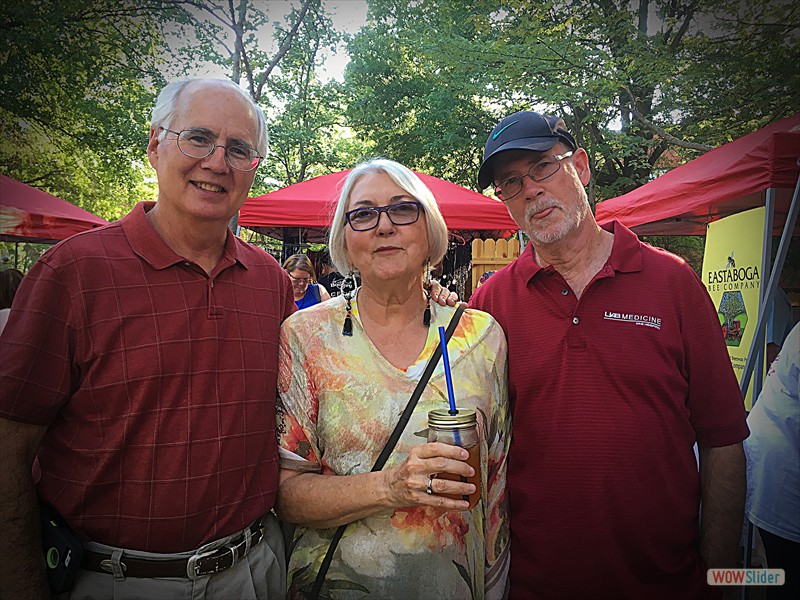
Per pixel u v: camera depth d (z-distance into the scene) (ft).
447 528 4.48
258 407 4.67
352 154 46.88
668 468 4.94
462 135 37.88
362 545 4.38
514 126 5.18
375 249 4.62
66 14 27.09
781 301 9.02
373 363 4.65
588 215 5.30
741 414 5.10
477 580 4.81
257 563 4.66
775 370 6.74
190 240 4.65
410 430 4.42
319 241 25.48
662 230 15.17
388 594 4.32
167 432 4.26
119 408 4.19
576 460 4.95
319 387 4.64
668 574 4.95
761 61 19.49
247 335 4.75
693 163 11.97
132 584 4.20
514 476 5.30
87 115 30.19
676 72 21.04
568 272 5.29
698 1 20.85
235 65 27.86
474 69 26.73
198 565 4.28
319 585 4.41
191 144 4.45
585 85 23.53
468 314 5.15
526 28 25.22
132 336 4.24
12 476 3.95
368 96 43.62
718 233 10.76
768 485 6.61
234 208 4.75
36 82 28.30
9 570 3.96
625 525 4.85
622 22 23.30
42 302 4.02
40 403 4.01
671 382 4.95
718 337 5.11
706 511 5.20
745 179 8.75
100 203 34.40
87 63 28.37
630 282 5.12
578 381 4.99
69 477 4.23
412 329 4.92
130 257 4.40
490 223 16.71
